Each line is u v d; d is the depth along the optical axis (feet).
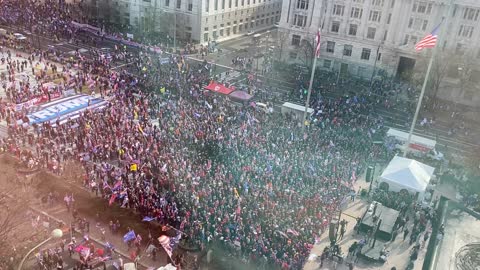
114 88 259.60
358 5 334.65
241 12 437.99
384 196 177.27
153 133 204.95
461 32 309.42
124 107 234.99
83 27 404.57
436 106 288.10
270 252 137.69
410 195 179.63
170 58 322.14
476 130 262.26
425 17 315.58
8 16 399.85
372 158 211.00
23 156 184.24
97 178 174.29
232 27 432.66
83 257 130.31
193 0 382.01
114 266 132.77
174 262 134.51
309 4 351.05
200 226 147.23
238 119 232.94
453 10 305.73
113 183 170.19
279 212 155.43
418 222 163.84
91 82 263.90
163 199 157.99
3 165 177.78
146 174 172.04
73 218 154.61
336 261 146.51
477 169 200.85
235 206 156.56
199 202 158.81
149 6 407.03
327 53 358.64
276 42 374.63
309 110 244.22
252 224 149.18
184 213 154.30
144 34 394.93
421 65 302.45
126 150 188.34
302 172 183.21
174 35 374.84
